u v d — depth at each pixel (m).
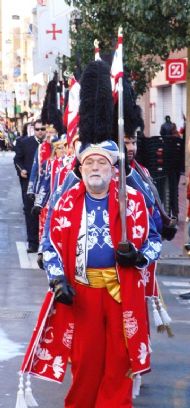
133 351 5.60
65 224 5.64
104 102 5.75
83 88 5.81
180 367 7.88
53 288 5.56
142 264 5.58
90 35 17.44
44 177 11.69
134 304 5.61
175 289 11.82
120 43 6.14
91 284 5.64
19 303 10.52
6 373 7.58
